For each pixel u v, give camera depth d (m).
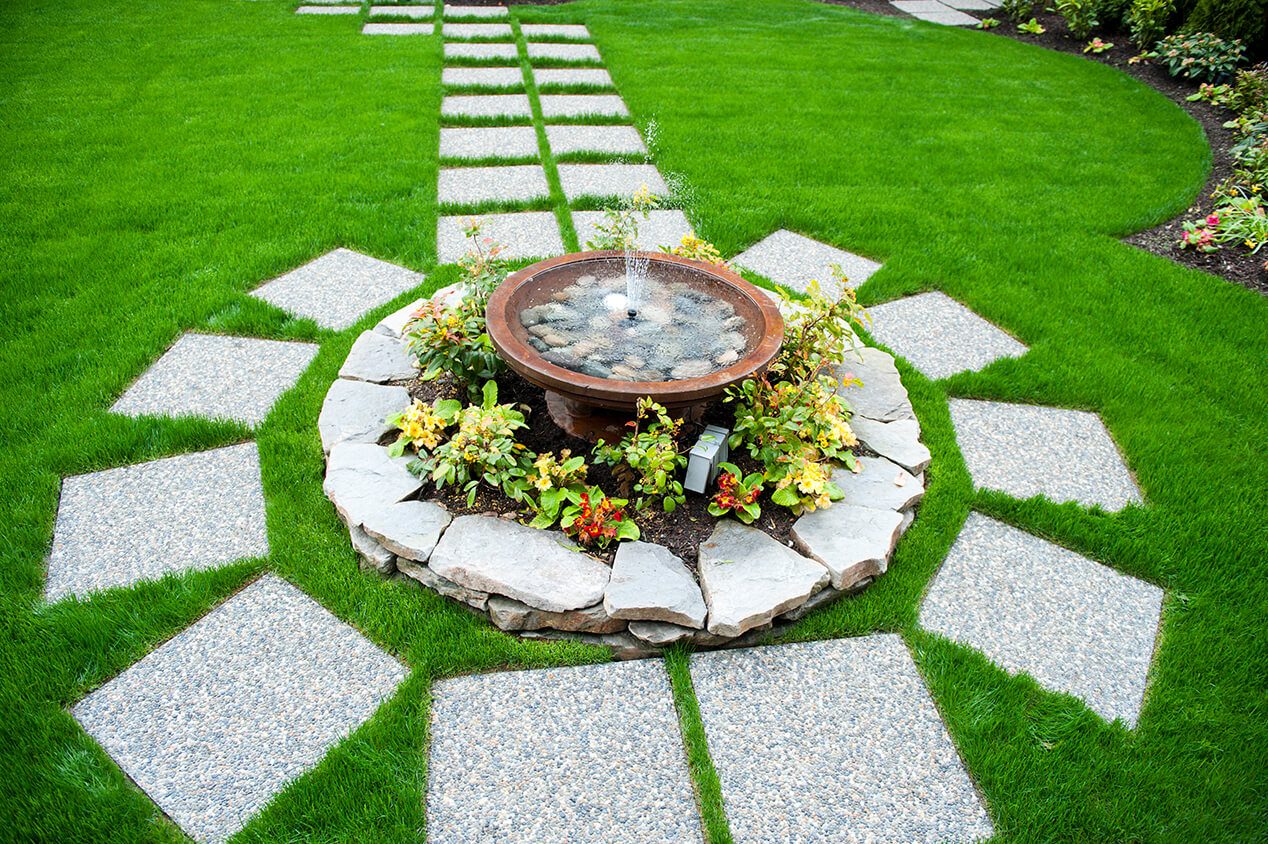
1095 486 3.35
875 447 3.29
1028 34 10.04
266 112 6.57
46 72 7.20
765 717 2.41
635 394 2.72
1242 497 3.25
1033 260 4.93
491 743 2.30
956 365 4.07
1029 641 2.69
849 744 2.35
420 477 2.97
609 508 2.77
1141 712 2.47
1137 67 8.64
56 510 3.00
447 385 3.53
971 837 2.13
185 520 2.99
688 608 2.52
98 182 5.36
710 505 2.89
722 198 5.52
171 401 3.57
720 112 7.00
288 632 2.59
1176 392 3.85
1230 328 4.31
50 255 4.53
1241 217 5.18
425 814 2.12
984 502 3.21
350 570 2.78
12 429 3.32
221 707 2.36
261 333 4.06
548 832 2.09
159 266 4.48
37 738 2.23
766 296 3.36
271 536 2.90
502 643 2.57
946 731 2.39
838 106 7.28
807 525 2.86
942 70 8.41
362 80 7.33
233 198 5.22
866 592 2.80
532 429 3.34
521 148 6.25
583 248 4.86
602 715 2.40
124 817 2.06
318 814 2.09
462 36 8.91
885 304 4.55
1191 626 2.73
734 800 2.19
